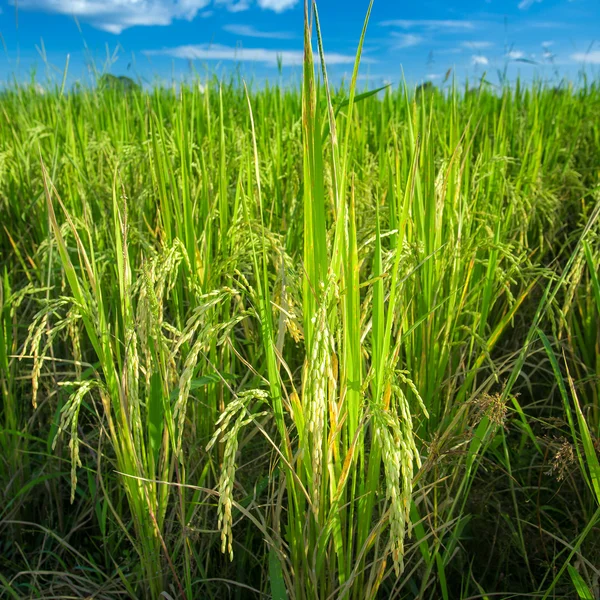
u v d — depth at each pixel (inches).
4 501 109.8
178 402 65.5
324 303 58.8
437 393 98.7
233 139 169.2
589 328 116.2
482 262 106.6
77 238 75.8
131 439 77.0
